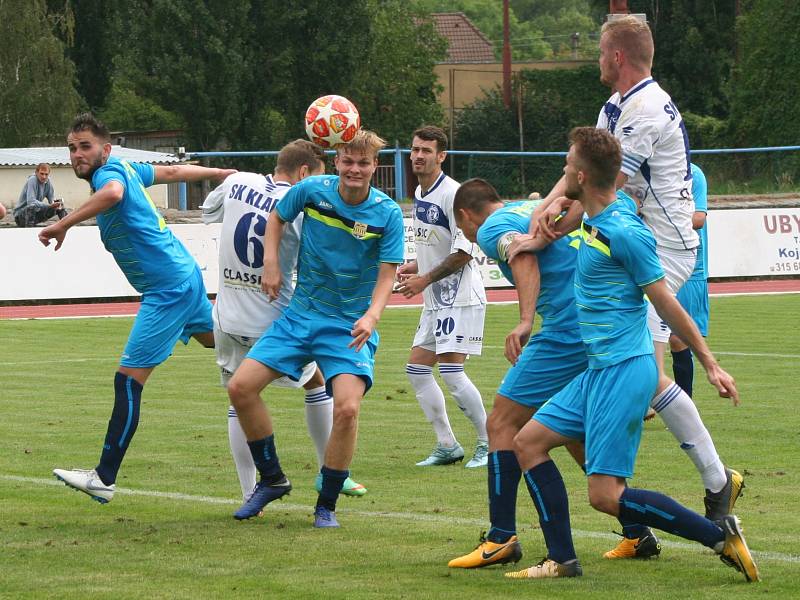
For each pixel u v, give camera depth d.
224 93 105.44
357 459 20.06
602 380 12.27
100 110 124.00
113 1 117.81
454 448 19.67
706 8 123.38
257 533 14.84
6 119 98.44
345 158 14.90
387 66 126.44
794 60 102.19
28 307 48.41
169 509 16.25
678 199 16.25
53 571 12.91
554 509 12.69
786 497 16.53
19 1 97.81
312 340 15.35
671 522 12.23
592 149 12.12
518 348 13.27
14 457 19.86
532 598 11.84
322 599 11.84
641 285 12.12
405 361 32.69
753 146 105.12
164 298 16.17
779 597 11.75
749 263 56.84
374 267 15.42
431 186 20.23
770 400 25.50
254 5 107.94
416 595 11.96
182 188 66.12
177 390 27.72
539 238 13.27
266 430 15.60
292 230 16.36
